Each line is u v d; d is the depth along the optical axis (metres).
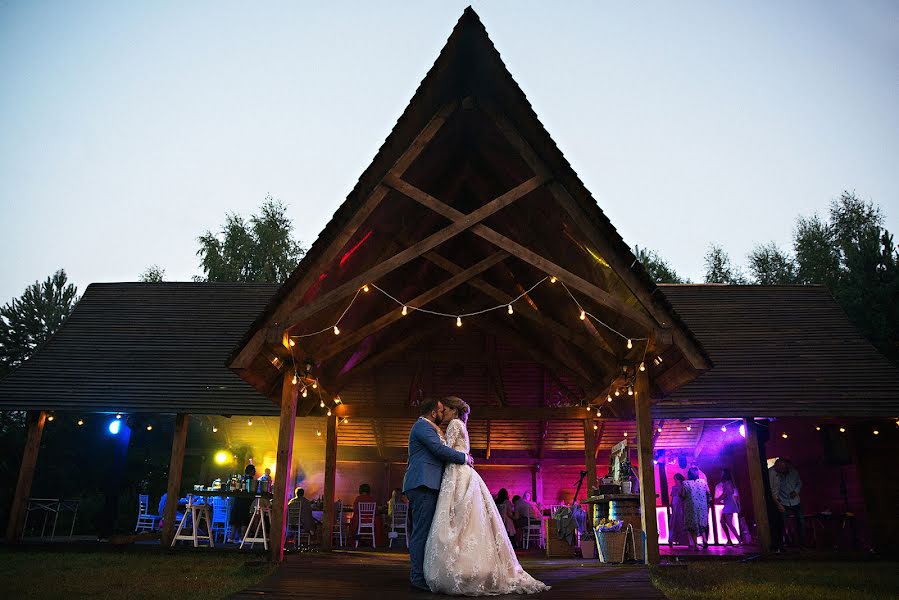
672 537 13.28
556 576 6.65
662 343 8.07
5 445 21.52
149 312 17.16
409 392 15.75
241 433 18.00
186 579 6.96
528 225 9.73
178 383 14.20
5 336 27.16
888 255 21.62
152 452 19.66
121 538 11.72
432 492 5.43
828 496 15.06
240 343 8.08
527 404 15.85
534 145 8.38
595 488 11.64
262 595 5.34
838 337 16.11
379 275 8.14
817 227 33.72
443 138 9.04
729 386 14.12
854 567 9.65
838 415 13.45
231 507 14.26
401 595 5.14
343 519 14.73
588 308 9.98
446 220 10.70
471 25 8.00
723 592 6.17
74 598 5.58
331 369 11.50
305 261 8.13
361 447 17.44
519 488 17.38
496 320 13.52
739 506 16.06
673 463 17.19
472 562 5.11
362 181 8.14
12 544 12.06
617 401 12.15
